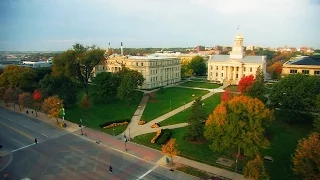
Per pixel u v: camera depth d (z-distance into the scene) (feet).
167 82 495.00
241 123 154.40
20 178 151.94
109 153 185.16
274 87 260.01
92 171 159.33
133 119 266.57
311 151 120.26
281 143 196.34
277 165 163.22
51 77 308.19
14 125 247.91
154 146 194.59
